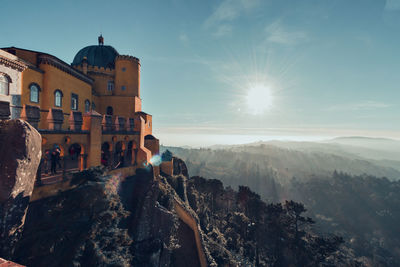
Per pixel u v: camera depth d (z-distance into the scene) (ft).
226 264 88.69
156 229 69.77
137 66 143.13
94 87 132.46
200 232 90.79
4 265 7.72
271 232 139.95
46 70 82.53
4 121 36.11
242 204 177.37
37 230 42.73
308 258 112.16
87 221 48.80
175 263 78.74
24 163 35.68
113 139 75.77
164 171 132.36
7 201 33.32
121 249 51.75
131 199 73.56
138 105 141.08
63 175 53.78
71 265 40.34
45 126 81.20
